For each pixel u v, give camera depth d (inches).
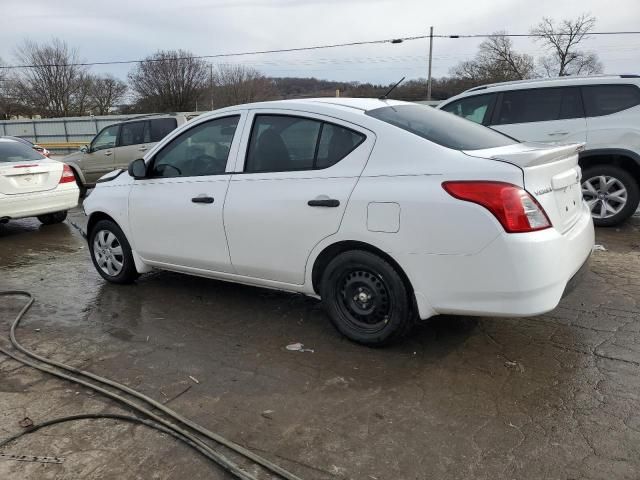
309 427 111.9
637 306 168.9
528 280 117.6
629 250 232.2
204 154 171.5
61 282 221.1
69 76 2508.6
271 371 136.2
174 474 98.8
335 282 146.1
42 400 125.6
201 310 180.4
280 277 155.4
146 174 185.0
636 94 260.5
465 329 155.5
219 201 161.8
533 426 109.3
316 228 141.9
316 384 128.9
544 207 121.8
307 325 164.1
